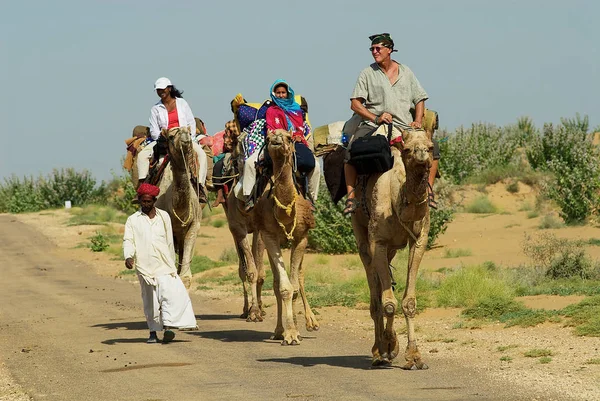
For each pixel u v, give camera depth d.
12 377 16.56
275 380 15.28
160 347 19.64
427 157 13.96
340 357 17.67
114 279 38.12
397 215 14.87
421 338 19.58
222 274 36.03
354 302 25.83
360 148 15.45
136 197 24.11
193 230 22.77
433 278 27.91
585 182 45.09
